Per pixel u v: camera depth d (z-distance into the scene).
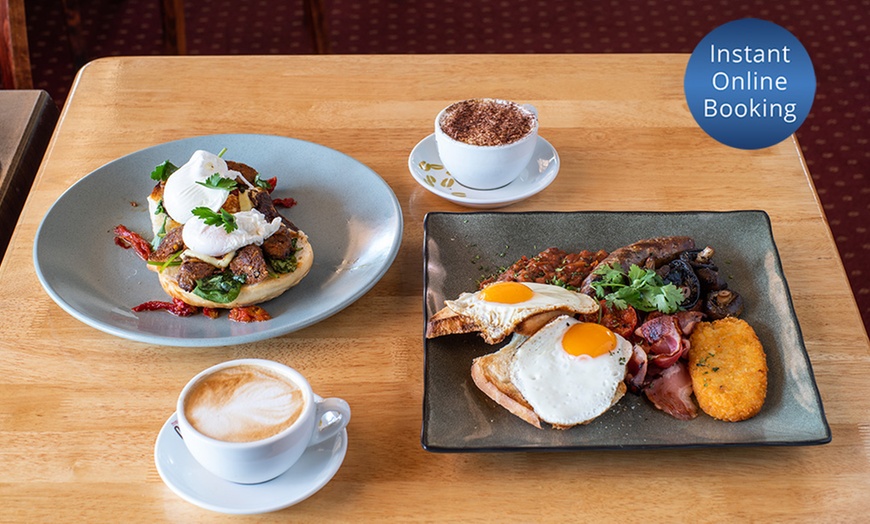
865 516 1.04
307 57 1.95
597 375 1.12
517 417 1.12
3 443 1.13
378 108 1.78
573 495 1.07
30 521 1.03
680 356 1.16
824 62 3.55
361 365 1.25
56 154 1.66
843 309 1.34
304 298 1.33
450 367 1.19
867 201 2.99
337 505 1.06
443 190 1.55
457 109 1.56
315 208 1.51
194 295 1.27
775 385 1.16
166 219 1.41
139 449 1.12
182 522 1.03
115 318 1.27
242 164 1.52
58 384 1.21
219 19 3.77
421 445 1.08
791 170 1.64
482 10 3.84
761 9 3.84
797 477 1.09
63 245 1.41
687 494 1.07
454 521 1.04
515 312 1.17
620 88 1.86
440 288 1.32
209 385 1.03
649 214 1.42
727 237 1.40
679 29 3.74
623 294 1.22
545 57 1.96
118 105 1.80
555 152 1.61
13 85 2.13
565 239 1.40
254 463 0.97
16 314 1.33
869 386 1.21
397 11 3.82
